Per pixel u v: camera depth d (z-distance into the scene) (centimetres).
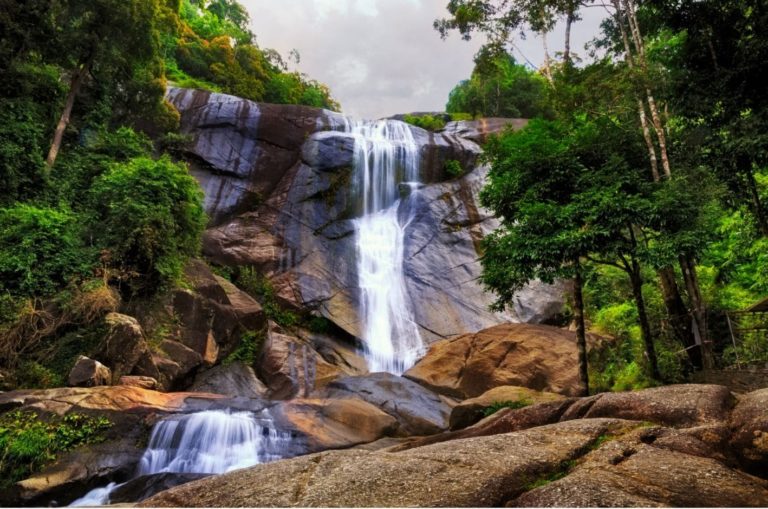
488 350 1641
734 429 456
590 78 1212
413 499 325
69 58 1995
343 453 433
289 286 2231
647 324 1170
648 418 520
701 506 314
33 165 1662
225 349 1759
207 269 1905
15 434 944
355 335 2114
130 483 909
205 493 379
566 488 329
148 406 1112
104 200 1644
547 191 1087
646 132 1171
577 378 1457
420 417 1313
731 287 1670
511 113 4328
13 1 1770
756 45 1186
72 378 1177
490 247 1175
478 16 1606
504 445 430
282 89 4416
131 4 1892
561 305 2230
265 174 2666
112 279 1517
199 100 2752
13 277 1342
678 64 1404
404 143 2867
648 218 953
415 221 2614
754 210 1424
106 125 2130
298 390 1620
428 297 2314
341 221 2562
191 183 1822
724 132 1268
